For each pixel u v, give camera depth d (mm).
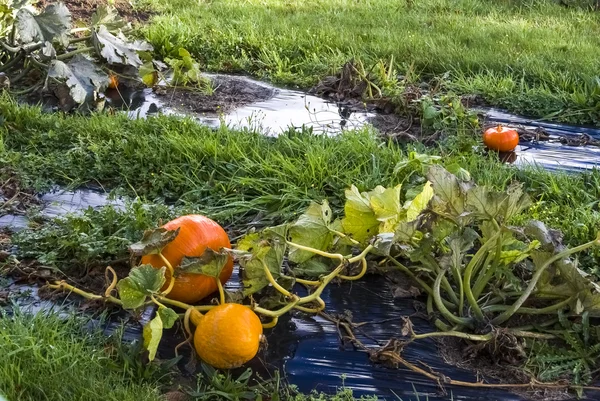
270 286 3248
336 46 6238
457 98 4871
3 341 2861
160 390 2857
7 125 4367
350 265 3383
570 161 4461
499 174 4062
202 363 2922
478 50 6211
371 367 3014
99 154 4117
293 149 4203
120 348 2930
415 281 3350
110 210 3502
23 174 3955
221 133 4324
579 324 3143
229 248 3178
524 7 8695
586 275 3080
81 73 4664
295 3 8414
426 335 3053
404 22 7457
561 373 2990
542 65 5770
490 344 3025
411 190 3586
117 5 7707
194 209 3730
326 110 5000
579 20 7812
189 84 5395
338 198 3865
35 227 3600
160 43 6223
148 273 2904
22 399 2744
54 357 2855
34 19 4637
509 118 5043
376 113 4984
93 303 3184
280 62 5809
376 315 3244
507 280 3244
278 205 3799
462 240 3074
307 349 3070
